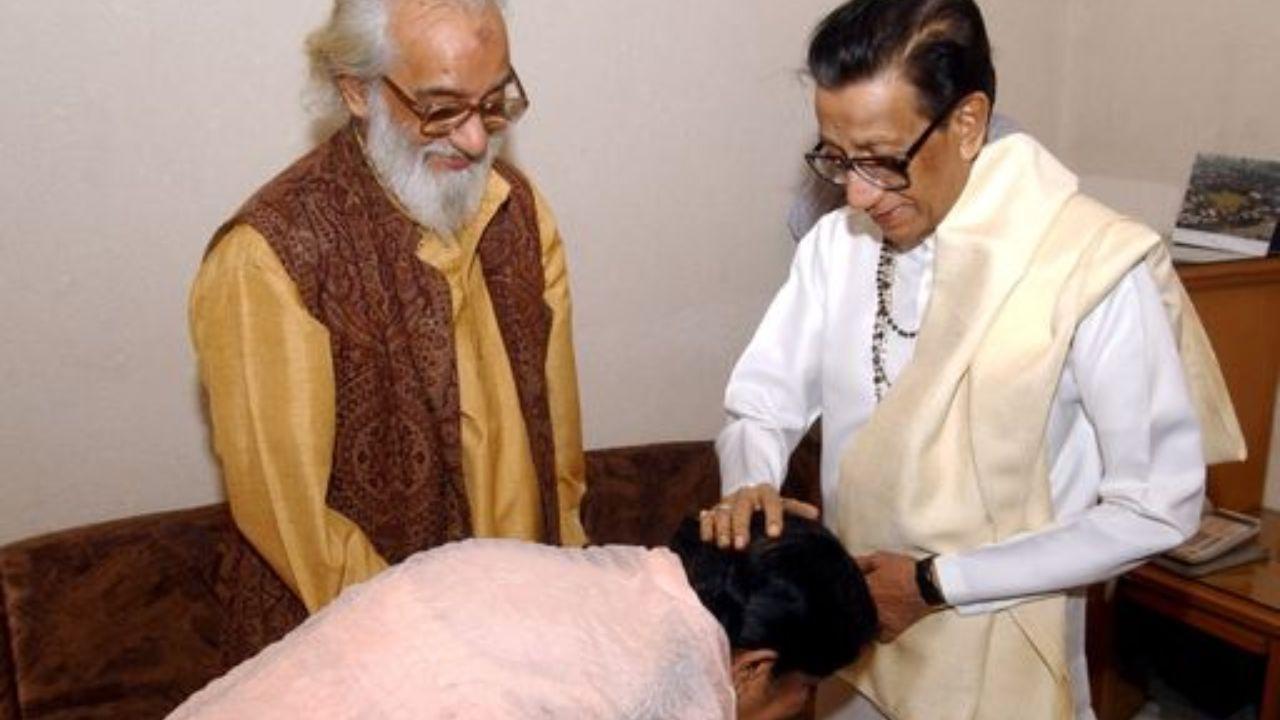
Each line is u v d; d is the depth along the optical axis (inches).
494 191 55.4
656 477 82.4
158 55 65.8
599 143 81.3
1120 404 41.6
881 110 39.6
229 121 68.7
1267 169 82.1
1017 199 43.3
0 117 63.0
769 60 86.7
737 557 34.1
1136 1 93.3
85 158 65.7
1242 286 76.6
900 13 39.4
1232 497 82.7
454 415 52.8
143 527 67.4
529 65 76.9
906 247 47.1
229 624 54.9
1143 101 94.1
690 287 89.0
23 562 64.5
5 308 66.2
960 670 46.9
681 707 29.5
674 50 82.3
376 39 47.0
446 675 28.8
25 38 62.5
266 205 48.3
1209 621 72.2
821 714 57.8
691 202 86.7
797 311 53.5
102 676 66.9
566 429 61.7
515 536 56.8
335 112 54.4
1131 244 40.8
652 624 31.3
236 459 49.0
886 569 44.9
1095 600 77.0
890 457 45.7
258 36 68.1
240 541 53.2
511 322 56.5
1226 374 78.2
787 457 53.4
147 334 70.4
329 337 48.4
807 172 90.1
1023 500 43.9
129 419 71.4
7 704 64.6
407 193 50.0
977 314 42.9
